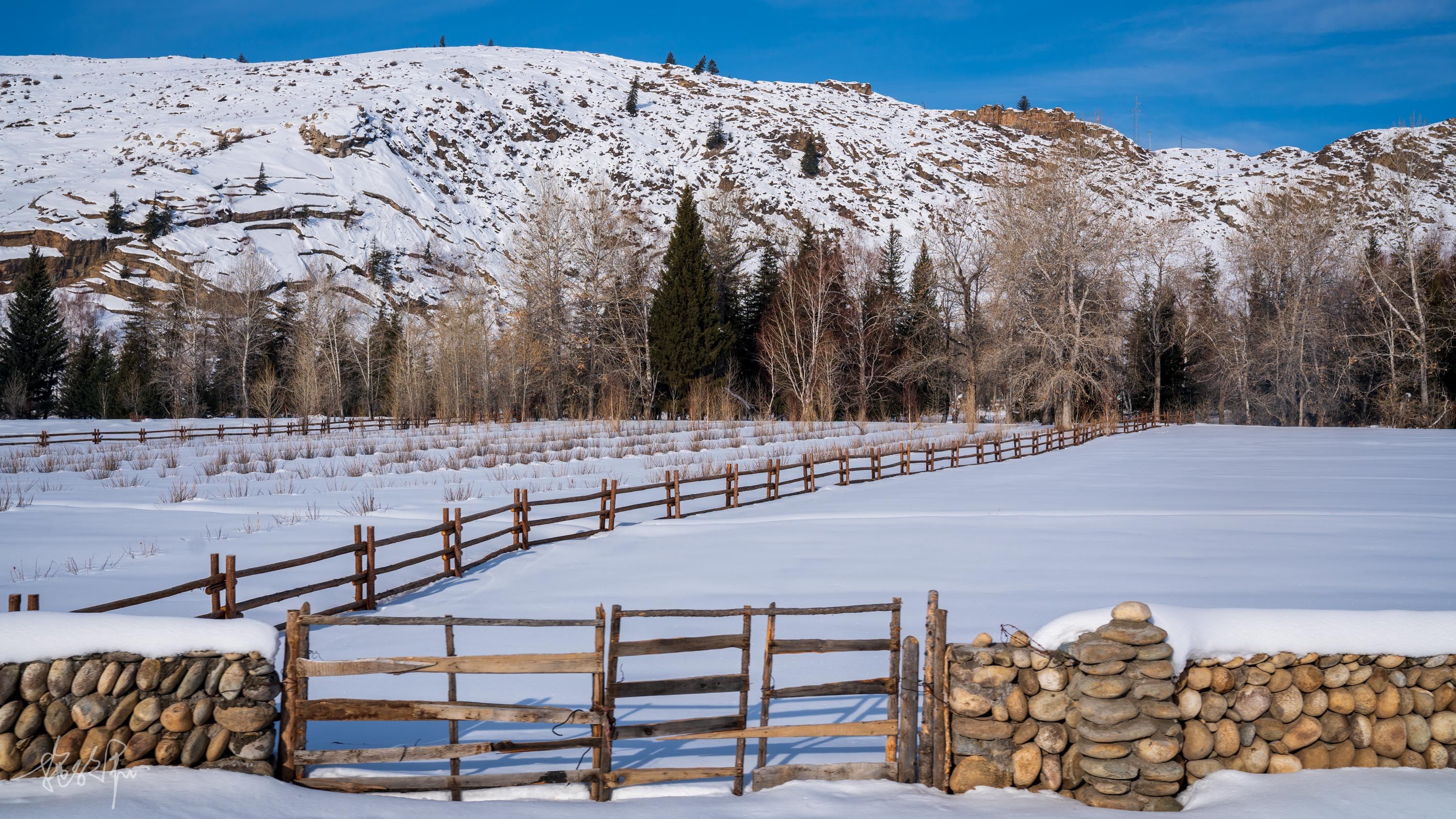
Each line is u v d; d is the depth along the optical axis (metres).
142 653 4.72
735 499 18.52
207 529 15.26
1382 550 11.76
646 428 43.31
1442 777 4.70
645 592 10.16
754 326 67.25
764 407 59.25
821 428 44.66
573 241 60.19
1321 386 52.28
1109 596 9.30
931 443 32.56
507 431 42.03
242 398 61.66
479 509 17.50
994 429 44.34
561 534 15.09
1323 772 4.76
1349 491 18.59
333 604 10.06
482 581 11.34
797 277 59.47
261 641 4.87
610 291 59.72
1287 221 54.84
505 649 7.91
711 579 10.81
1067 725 4.82
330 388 59.56
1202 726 4.81
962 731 4.89
